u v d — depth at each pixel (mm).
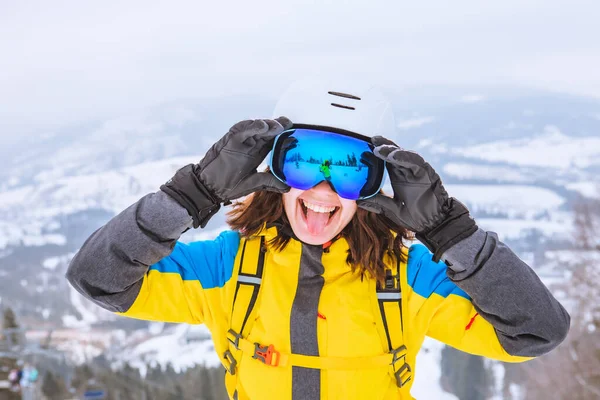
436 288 2254
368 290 2244
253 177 2164
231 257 2314
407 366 2219
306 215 2256
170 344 75500
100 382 30125
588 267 21891
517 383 35469
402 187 2113
